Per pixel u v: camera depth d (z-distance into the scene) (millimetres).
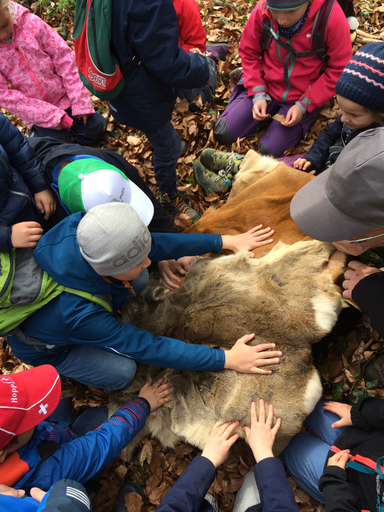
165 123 2516
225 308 2084
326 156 2826
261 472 1720
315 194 1607
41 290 1767
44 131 3477
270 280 2062
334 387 2221
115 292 1924
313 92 2916
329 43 2693
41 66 3188
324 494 1695
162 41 1972
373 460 1664
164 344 1903
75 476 1738
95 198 1782
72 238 1796
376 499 1609
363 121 2070
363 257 2084
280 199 2340
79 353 2223
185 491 1693
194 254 2229
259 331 1985
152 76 2213
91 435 1906
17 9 2941
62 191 1900
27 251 1851
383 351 2131
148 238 1679
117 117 2592
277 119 3193
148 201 2025
